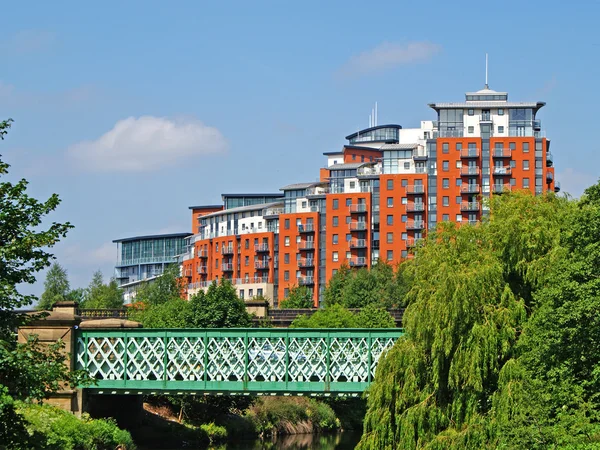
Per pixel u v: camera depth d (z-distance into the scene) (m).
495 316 62.16
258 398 117.88
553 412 55.50
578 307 53.91
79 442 73.81
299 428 117.50
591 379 54.91
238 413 110.62
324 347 79.50
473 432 58.84
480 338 61.09
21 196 49.91
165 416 103.06
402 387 64.56
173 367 85.56
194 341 82.06
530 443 53.34
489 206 71.88
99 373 83.69
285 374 78.94
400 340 66.38
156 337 82.12
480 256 66.19
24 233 49.28
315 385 78.50
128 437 81.81
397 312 152.38
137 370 82.12
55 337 81.94
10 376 46.88
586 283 55.38
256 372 79.88
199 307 118.06
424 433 62.00
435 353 63.00
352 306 184.75
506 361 61.59
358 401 130.25
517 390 57.91
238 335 80.25
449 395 63.28
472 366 60.56
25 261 49.66
